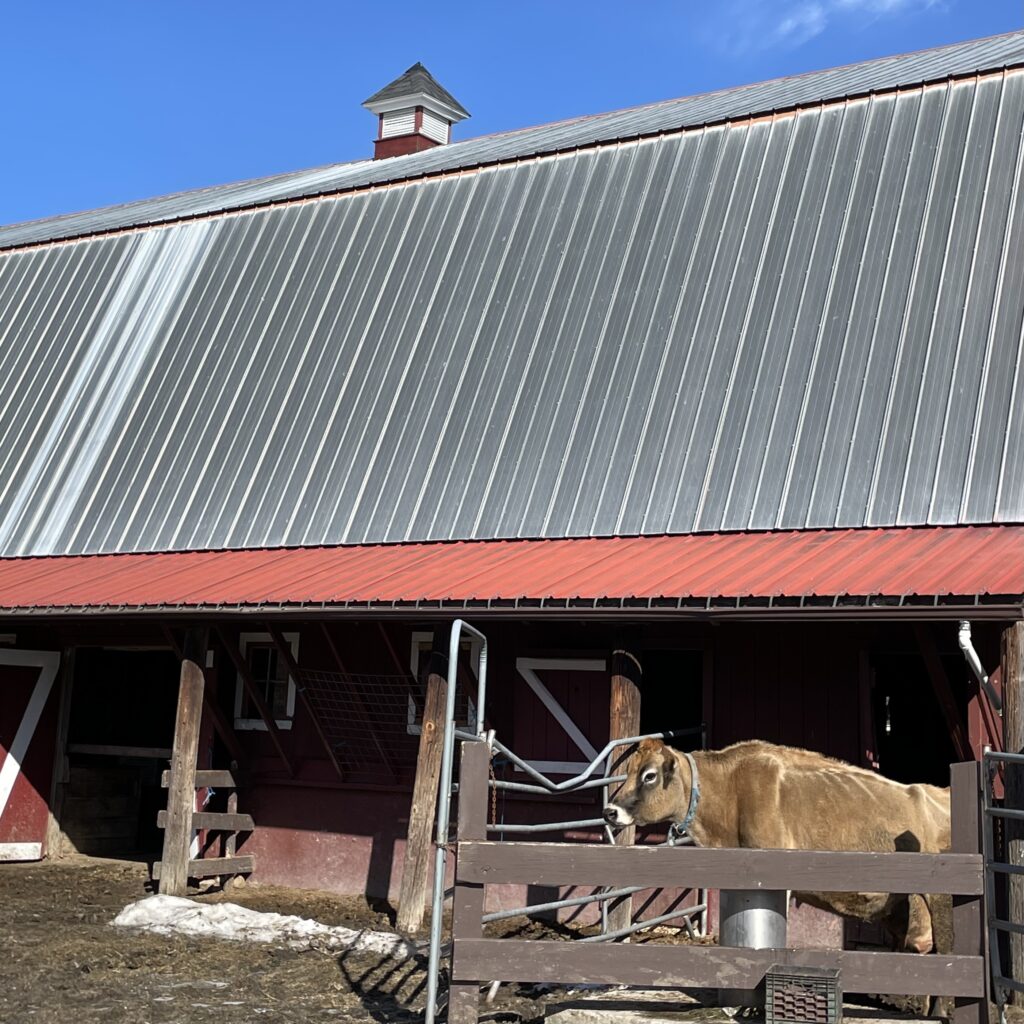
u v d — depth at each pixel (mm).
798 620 10312
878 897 8992
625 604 10781
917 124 15219
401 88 24609
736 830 9445
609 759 11602
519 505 13727
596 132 19781
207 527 15297
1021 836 9297
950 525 11578
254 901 13664
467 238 17109
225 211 19719
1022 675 9750
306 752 14844
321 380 16328
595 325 15117
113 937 11391
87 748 16672
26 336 19453
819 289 14109
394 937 11320
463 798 7875
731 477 12945
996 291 13172
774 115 16359
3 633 17000
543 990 9750
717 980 7520
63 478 16906
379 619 12062
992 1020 8445
